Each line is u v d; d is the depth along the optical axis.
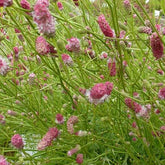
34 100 0.56
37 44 0.39
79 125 0.53
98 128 0.55
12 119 0.54
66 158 0.46
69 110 0.60
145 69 0.59
